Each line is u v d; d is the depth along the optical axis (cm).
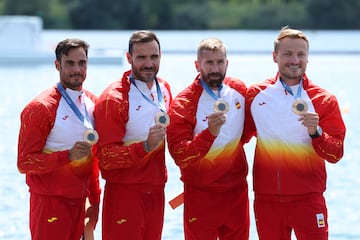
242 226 769
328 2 6600
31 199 732
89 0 6762
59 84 730
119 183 736
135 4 6881
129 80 741
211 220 756
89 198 779
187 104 745
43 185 716
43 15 6806
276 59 745
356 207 1214
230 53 4153
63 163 693
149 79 734
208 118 701
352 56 4056
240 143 766
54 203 718
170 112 748
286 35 730
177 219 1137
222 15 6894
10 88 2725
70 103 720
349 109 2281
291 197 731
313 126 696
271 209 741
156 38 736
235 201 760
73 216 729
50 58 3725
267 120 736
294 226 737
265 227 748
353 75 3089
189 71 3173
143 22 6912
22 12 6862
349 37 4444
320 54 4134
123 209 733
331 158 716
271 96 741
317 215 730
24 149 706
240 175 762
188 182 759
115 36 4619
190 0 7269
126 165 712
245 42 4259
